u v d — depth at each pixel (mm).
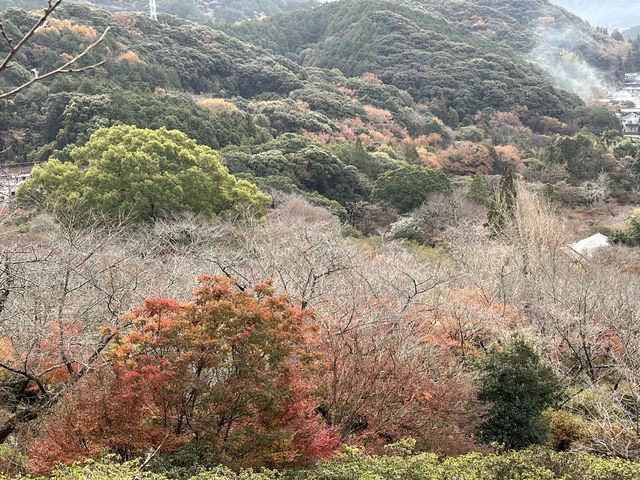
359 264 16844
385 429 10562
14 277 9891
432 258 26719
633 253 27266
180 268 15219
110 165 25359
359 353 11148
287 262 15617
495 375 11367
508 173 30047
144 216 24688
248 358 8227
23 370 10500
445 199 40812
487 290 18516
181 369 7879
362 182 47281
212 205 26703
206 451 8203
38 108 47688
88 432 8094
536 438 11164
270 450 8500
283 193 35969
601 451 11320
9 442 9930
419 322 13664
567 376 14203
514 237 23297
